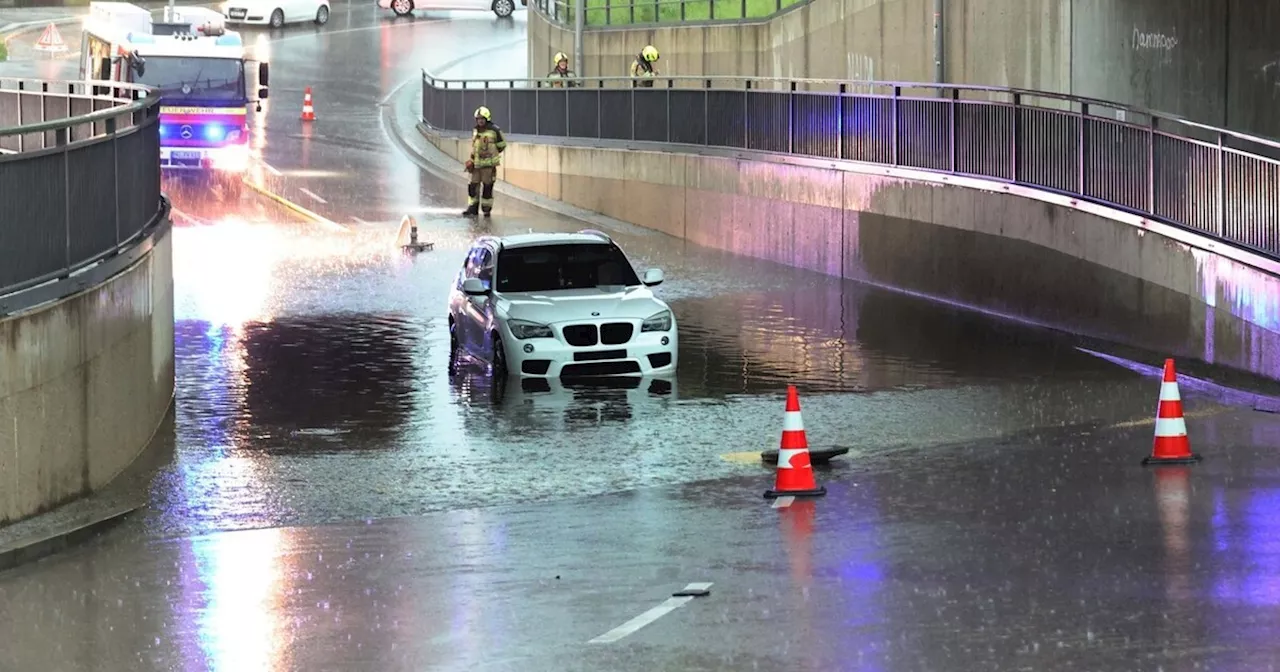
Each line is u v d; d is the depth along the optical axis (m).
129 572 23.78
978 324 51.94
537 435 35.16
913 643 18.62
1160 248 45.41
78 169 30.44
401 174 98.06
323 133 113.88
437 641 19.59
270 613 21.22
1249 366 41.34
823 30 90.62
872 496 28.16
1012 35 69.94
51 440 27.64
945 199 57.03
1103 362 44.31
